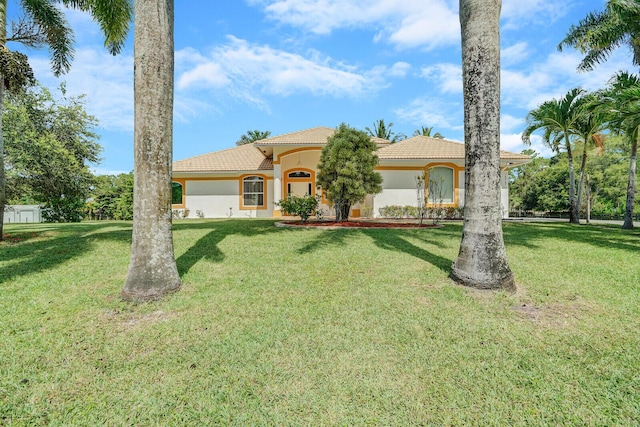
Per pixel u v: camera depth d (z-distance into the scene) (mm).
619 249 8758
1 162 9922
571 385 2842
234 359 3252
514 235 11820
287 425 2375
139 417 2463
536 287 5480
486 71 5367
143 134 5020
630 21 13328
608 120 14711
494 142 5395
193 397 2688
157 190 5098
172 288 5184
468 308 4586
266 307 4617
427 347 3492
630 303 4738
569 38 16875
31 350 3398
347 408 2555
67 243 9383
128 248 8695
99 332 3842
